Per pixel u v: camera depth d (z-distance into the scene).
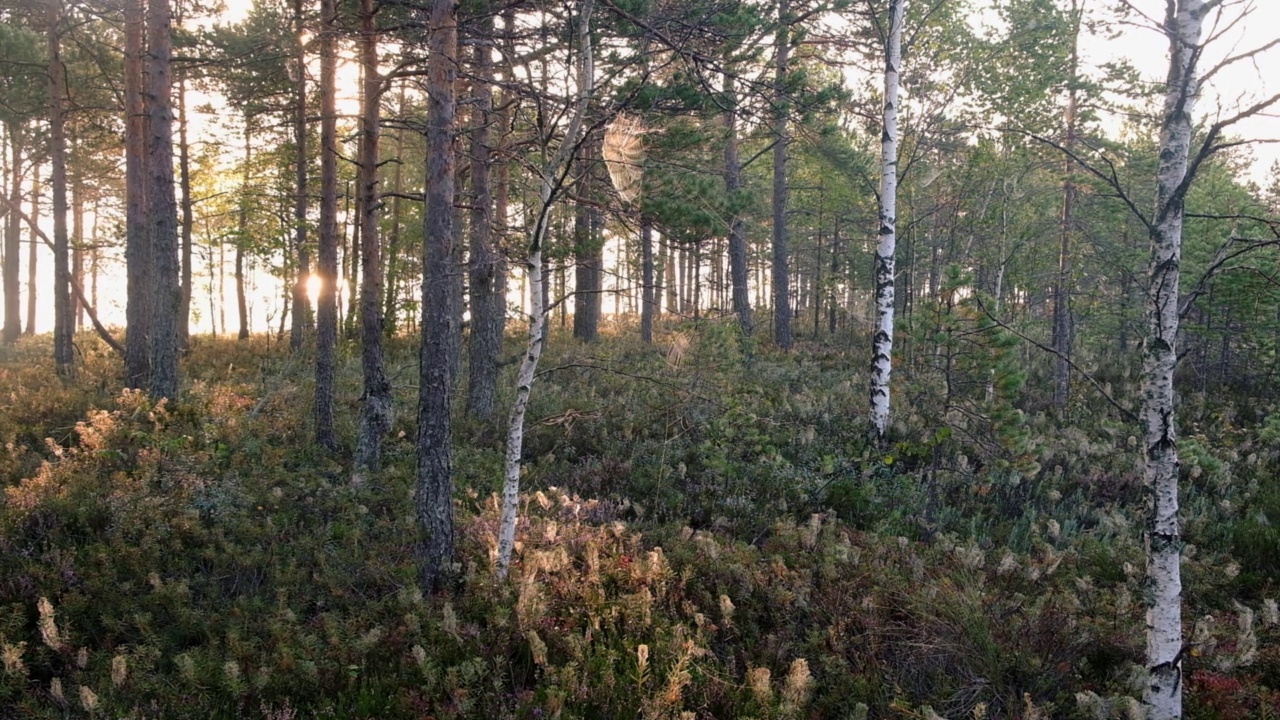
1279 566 7.53
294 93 15.98
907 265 19.61
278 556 6.52
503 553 6.29
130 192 13.14
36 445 10.10
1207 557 7.69
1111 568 7.20
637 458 10.08
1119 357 20.55
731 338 12.70
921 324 9.09
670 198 8.80
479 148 10.11
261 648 5.18
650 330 20.62
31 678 4.89
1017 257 17.80
